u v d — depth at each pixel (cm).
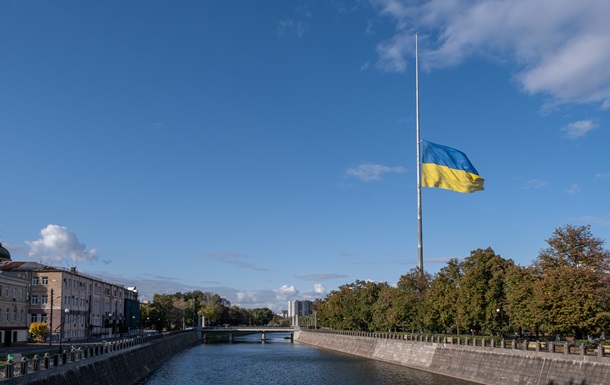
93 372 6306
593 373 5856
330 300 19900
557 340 8719
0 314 9625
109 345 7431
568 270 6850
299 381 8962
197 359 13662
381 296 13838
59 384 5069
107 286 16288
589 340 7362
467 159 10669
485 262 9150
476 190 10619
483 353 8162
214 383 8731
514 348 7362
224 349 18325
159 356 12306
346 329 19025
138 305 19938
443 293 10288
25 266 12556
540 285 7031
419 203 11888
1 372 3969
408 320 12156
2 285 9731
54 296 12169
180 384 8556
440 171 10706
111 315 16488
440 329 12144
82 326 13788
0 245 13425
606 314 6506
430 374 9469
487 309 8731
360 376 9481
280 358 13875
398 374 9600
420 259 12138
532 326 7531
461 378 8569
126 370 8112
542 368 6656
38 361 4675
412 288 12188
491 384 7656
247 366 11638
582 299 6631
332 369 10819
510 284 8069
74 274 13162
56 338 12012
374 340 13875
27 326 10856
